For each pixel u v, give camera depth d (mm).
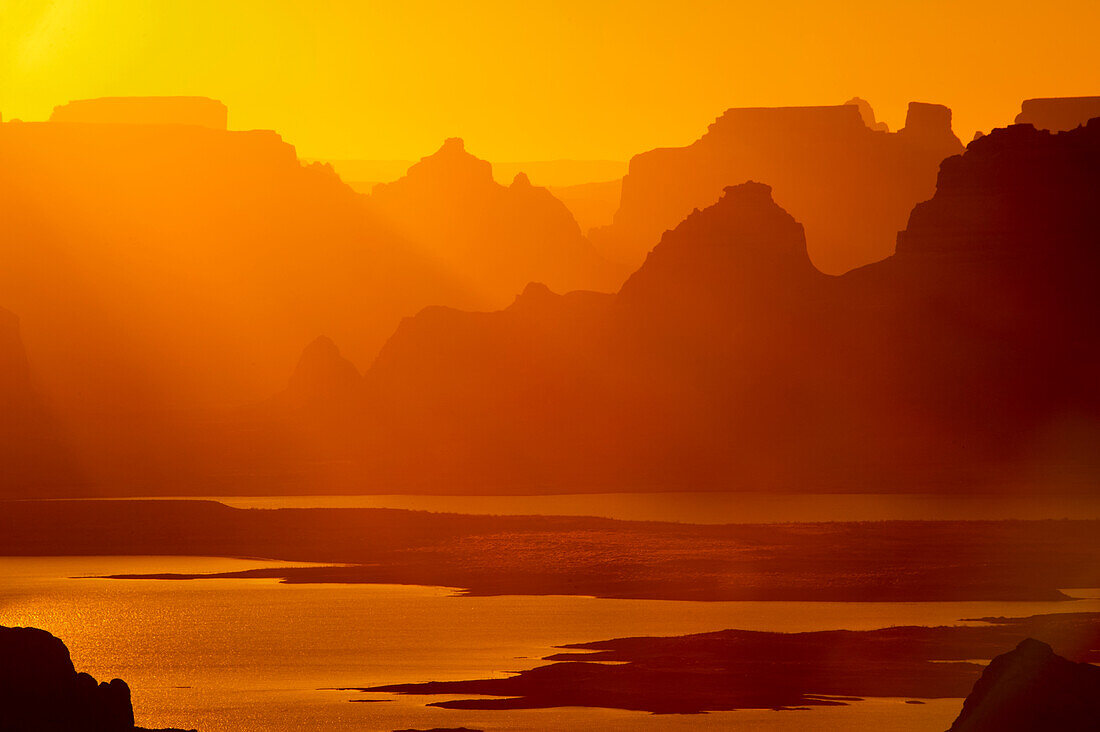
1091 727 146375
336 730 179625
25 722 143000
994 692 150875
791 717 185000
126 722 152125
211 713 187500
